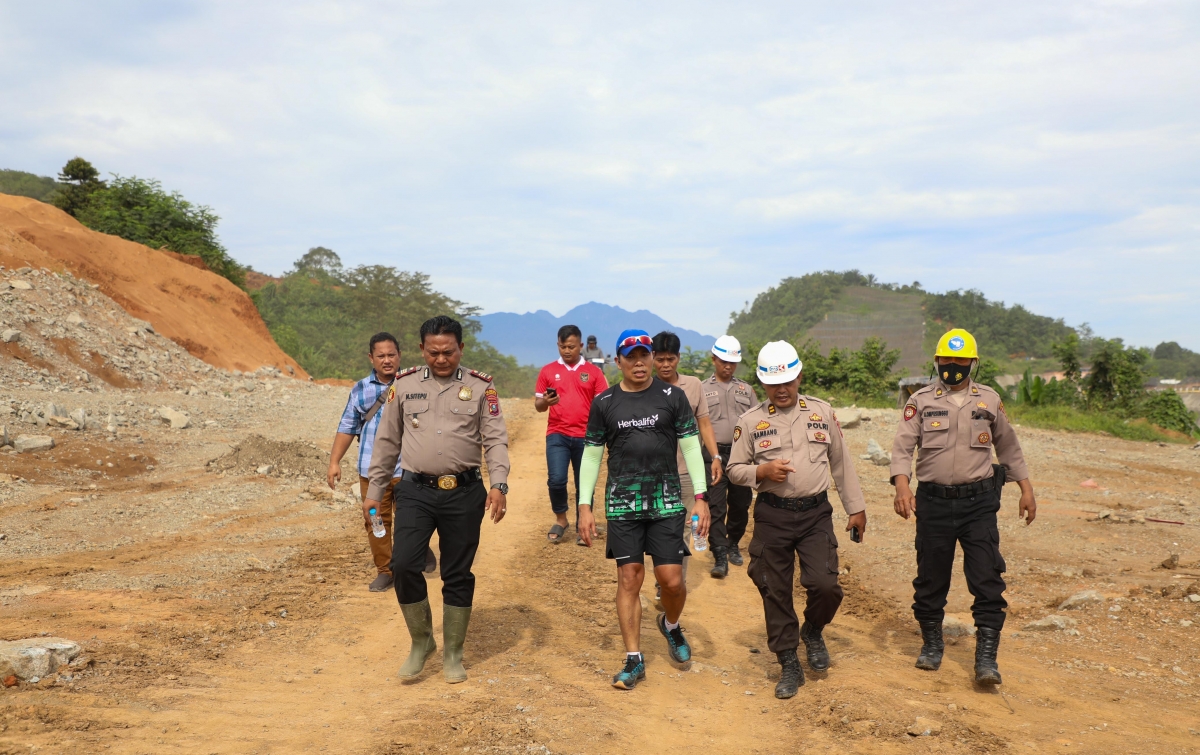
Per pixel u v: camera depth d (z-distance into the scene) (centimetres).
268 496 913
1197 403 5034
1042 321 18900
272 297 8388
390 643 461
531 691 387
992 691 402
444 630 401
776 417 434
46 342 1817
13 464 938
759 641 516
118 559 609
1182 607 538
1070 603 555
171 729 318
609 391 430
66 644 372
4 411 1152
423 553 398
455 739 325
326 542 709
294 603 520
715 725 366
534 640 480
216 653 415
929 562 437
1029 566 678
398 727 335
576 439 745
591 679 416
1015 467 435
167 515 791
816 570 412
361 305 8419
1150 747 331
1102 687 411
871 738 340
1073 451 1505
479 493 407
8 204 2698
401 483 405
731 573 685
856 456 1341
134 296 2617
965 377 429
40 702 326
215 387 2064
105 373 1836
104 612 457
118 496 866
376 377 574
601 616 542
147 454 1107
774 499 427
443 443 397
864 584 661
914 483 1127
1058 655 464
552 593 591
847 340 19762
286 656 425
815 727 359
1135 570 646
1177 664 445
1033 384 2566
